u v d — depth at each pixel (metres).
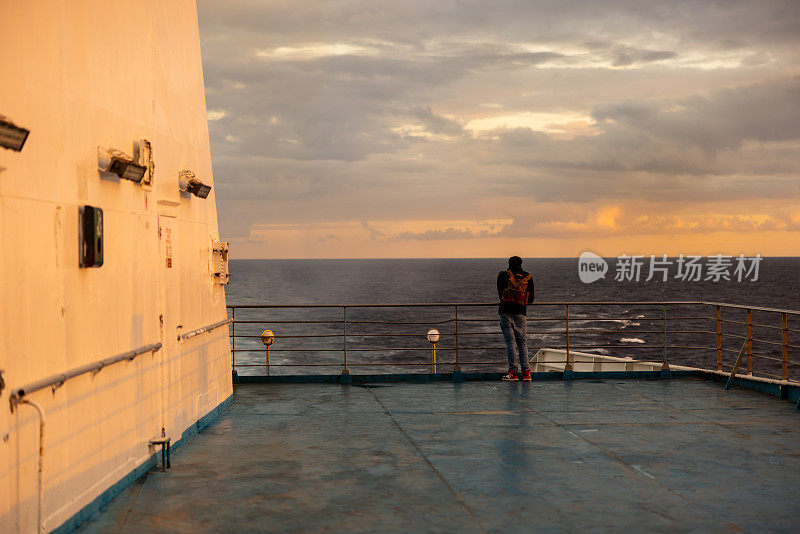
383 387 10.96
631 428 7.86
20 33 3.87
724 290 147.00
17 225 3.83
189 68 7.68
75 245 4.59
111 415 5.25
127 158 5.40
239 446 7.02
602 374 11.92
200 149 8.07
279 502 5.23
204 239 8.16
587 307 98.00
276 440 7.29
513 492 5.47
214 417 8.42
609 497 5.33
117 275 5.36
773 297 120.62
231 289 155.62
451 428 7.89
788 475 5.93
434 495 5.40
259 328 62.97
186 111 7.48
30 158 3.99
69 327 4.50
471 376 11.73
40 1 4.12
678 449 6.87
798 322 76.12
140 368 5.89
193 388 7.56
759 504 5.16
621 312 88.56
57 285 4.33
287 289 156.75
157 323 6.34
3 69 3.67
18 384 3.83
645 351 51.75
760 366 42.94
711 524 4.73
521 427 7.94
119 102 5.44
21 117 3.87
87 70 4.82
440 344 52.03
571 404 9.41
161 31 6.61
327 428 7.89
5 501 3.67
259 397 10.02
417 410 8.98
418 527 4.69
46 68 4.20
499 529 4.64
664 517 4.88
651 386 10.96
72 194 4.56
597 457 6.55
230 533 4.58
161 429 6.43
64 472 4.45
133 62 5.79
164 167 6.57
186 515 4.93
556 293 138.62
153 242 6.24
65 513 4.46
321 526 4.71
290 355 42.94
